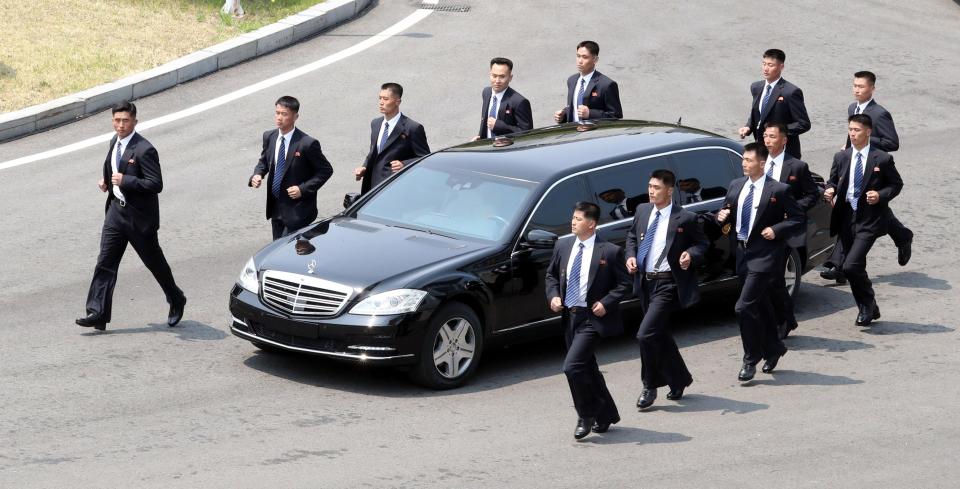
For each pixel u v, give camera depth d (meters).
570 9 90.12
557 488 28.31
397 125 44.75
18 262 46.16
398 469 29.28
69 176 57.28
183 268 46.09
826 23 89.06
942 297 44.91
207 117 66.25
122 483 27.92
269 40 78.19
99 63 71.81
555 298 31.50
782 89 48.16
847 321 42.59
